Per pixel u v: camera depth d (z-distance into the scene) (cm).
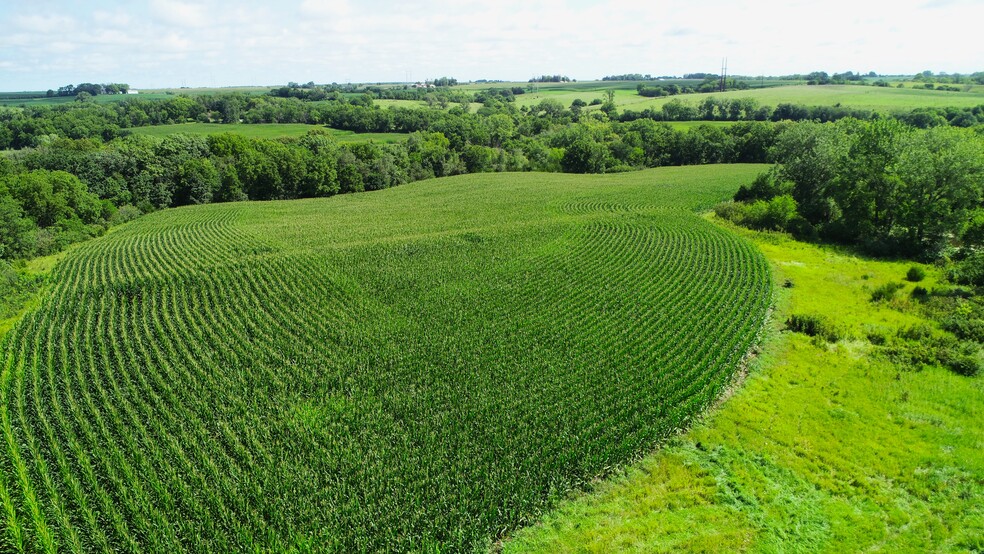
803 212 6856
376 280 4494
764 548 1900
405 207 8588
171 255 5459
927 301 4122
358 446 2353
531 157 14475
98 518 1972
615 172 12962
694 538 1933
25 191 6812
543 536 1956
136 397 2720
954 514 2072
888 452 2423
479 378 2952
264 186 9969
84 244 6303
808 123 7975
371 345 3362
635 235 5869
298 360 3188
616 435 2423
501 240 5672
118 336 3547
